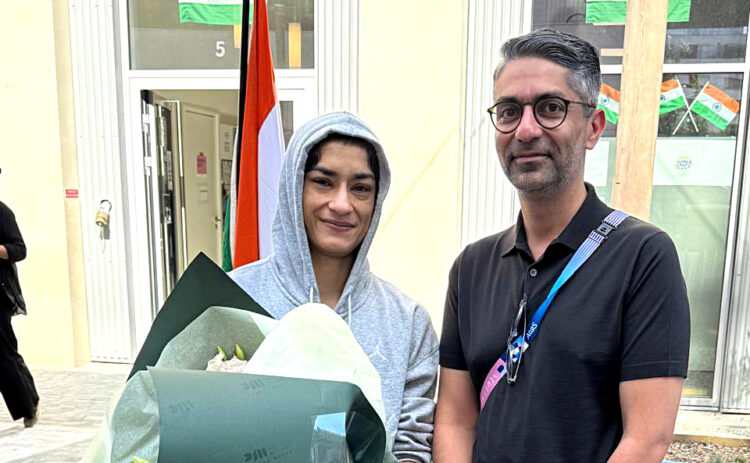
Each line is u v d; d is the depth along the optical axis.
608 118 3.47
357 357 0.93
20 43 3.79
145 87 3.93
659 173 3.48
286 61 3.79
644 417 1.03
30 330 4.00
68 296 3.96
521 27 3.45
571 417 1.09
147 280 4.06
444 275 3.63
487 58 3.49
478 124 3.56
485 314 1.27
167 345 1.00
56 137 3.85
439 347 1.41
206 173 4.88
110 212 4.00
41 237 3.92
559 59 1.13
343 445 0.80
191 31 3.90
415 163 3.57
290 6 3.72
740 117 3.33
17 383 3.06
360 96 3.59
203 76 3.91
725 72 3.31
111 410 0.87
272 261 1.30
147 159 4.05
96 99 3.92
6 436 3.07
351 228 1.20
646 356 1.04
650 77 1.99
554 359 1.11
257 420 0.75
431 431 1.27
